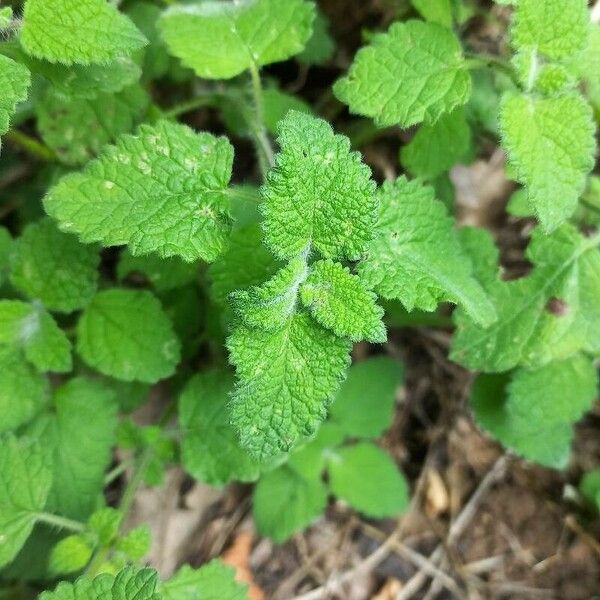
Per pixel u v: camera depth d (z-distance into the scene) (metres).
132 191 0.13
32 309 0.15
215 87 0.19
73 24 0.13
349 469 0.20
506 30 0.19
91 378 0.17
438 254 0.14
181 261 0.17
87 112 0.17
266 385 0.12
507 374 0.18
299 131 0.12
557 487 0.21
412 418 0.22
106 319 0.16
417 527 0.21
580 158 0.13
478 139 0.19
